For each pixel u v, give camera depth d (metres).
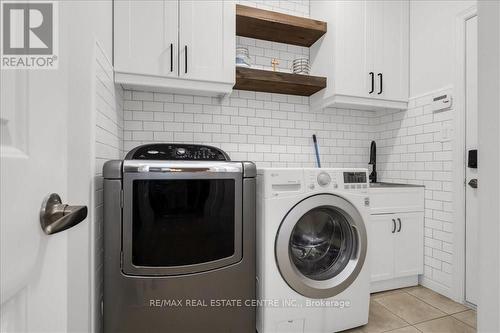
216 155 1.66
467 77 1.85
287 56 2.29
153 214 1.17
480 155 0.42
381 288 2.00
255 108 2.20
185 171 1.19
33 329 0.44
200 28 1.68
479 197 0.42
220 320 1.26
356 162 2.50
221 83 1.74
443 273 1.95
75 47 1.07
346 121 2.47
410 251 2.04
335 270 1.53
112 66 1.50
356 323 1.51
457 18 1.89
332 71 2.04
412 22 2.23
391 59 2.18
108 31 1.43
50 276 0.48
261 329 1.39
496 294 0.40
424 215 2.10
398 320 1.63
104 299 1.13
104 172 1.12
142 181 1.16
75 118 1.07
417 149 2.17
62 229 0.45
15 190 0.38
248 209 1.30
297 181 1.42
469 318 1.66
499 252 0.39
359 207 1.52
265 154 2.22
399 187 2.02
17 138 0.39
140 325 1.15
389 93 2.17
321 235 1.60
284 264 1.37
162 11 1.60
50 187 0.48
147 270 1.16
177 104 2.00
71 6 1.05
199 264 1.22
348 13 2.06
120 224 1.13
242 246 1.29
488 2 0.40
